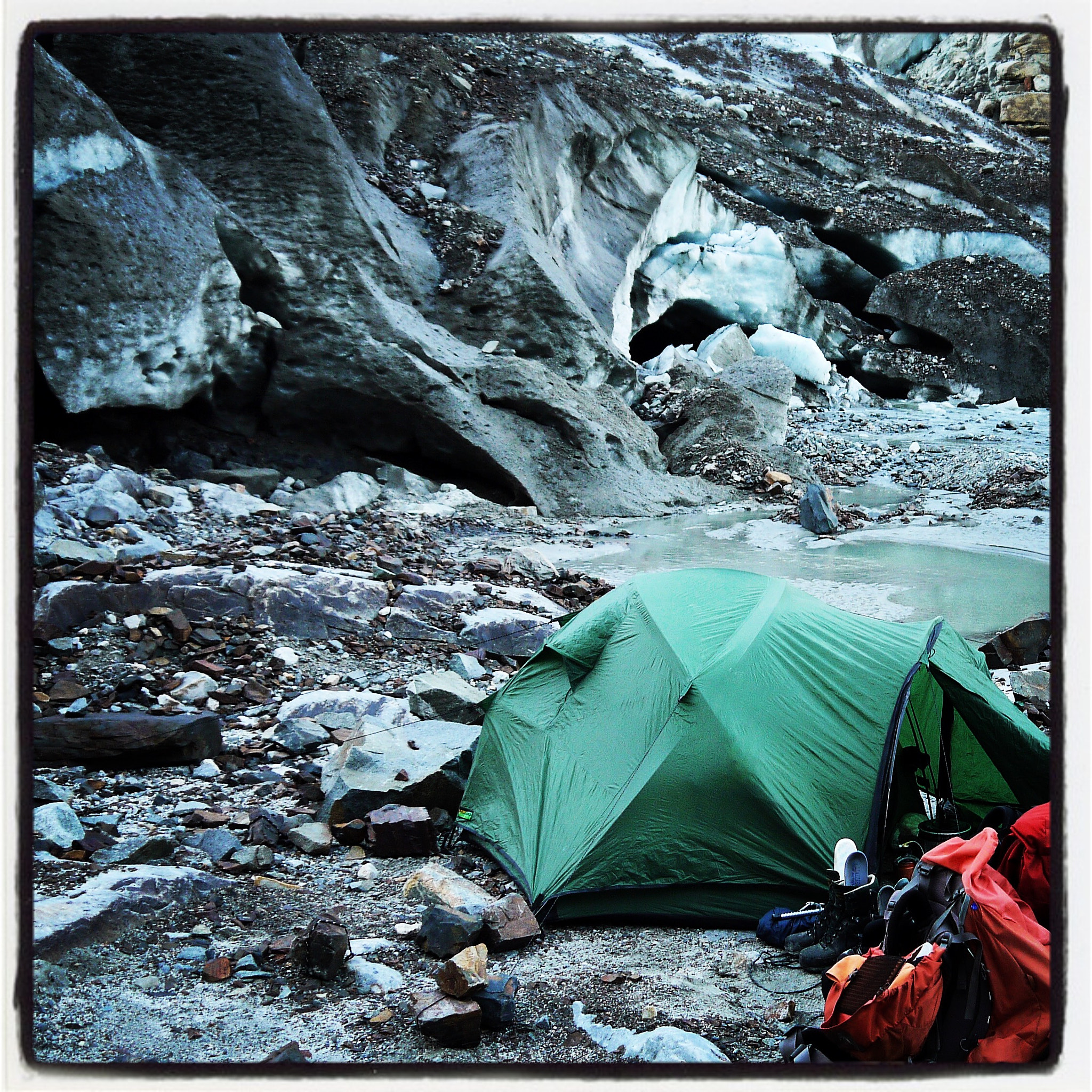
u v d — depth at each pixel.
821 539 11.42
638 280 23.47
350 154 13.93
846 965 2.74
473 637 6.97
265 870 3.99
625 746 4.09
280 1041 2.78
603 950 3.56
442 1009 2.84
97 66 11.67
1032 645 6.91
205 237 10.30
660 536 11.51
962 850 2.75
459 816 4.40
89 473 8.45
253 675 5.93
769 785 3.83
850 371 27.42
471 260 14.69
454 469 12.46
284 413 11.70
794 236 28.05
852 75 39.81
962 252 29.78
